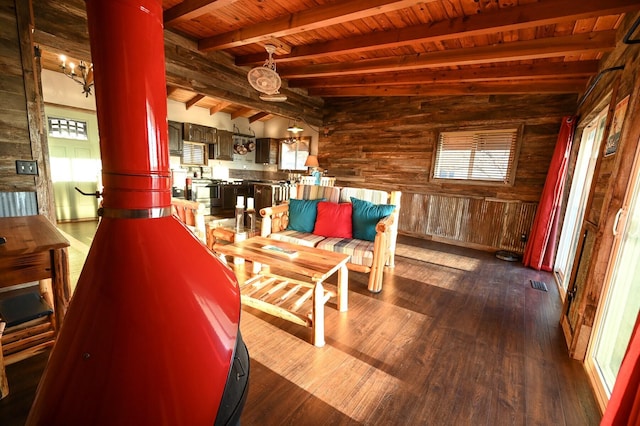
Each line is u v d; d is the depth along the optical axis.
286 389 1.47
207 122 6.86
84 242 3.85
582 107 3.26
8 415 1.25
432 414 1.36
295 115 5.52
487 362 1.76
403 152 5.27
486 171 4.45
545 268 3.56
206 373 0.63
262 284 2.50
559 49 2.51
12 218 1.80
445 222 4.86
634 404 0.94
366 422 1.30
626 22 1.99
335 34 3.03
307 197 3.60
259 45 3.63
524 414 1.38
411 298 2.63
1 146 2.06
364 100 5.68
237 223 3.09
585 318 1.77
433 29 2.55
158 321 0.60
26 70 2.12
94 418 0.54
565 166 3.41
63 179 4.95
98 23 0.57
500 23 2.23
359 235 3.10
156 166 0.66
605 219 1.68
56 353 0.60
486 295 2.76
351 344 1.89
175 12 2.57
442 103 4.78
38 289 2.38
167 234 0.68
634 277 1.56
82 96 4.97
